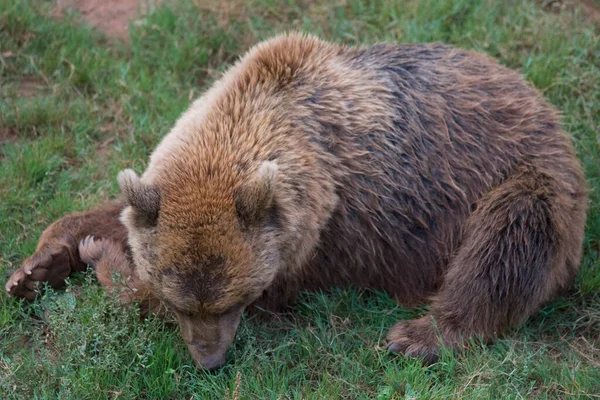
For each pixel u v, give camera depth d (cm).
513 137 973
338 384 842
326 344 904
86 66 1326
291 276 927
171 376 851
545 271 920
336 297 977
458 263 931
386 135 945
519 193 928
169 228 782
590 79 1268
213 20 1408
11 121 1237
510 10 1405
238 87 912
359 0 1437
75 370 848
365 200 938
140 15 1442
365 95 949
